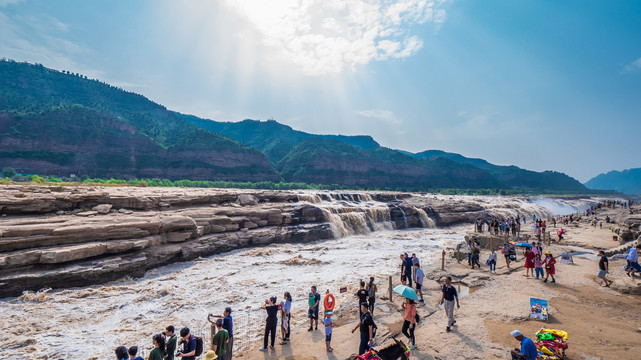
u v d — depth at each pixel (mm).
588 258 24719
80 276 19875
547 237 31906
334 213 46156
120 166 136250
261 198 45250
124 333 14297
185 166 148875
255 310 16875
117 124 155375
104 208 27250
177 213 31016
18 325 14766
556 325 11711
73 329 14688
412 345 10180
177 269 25203
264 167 177625
